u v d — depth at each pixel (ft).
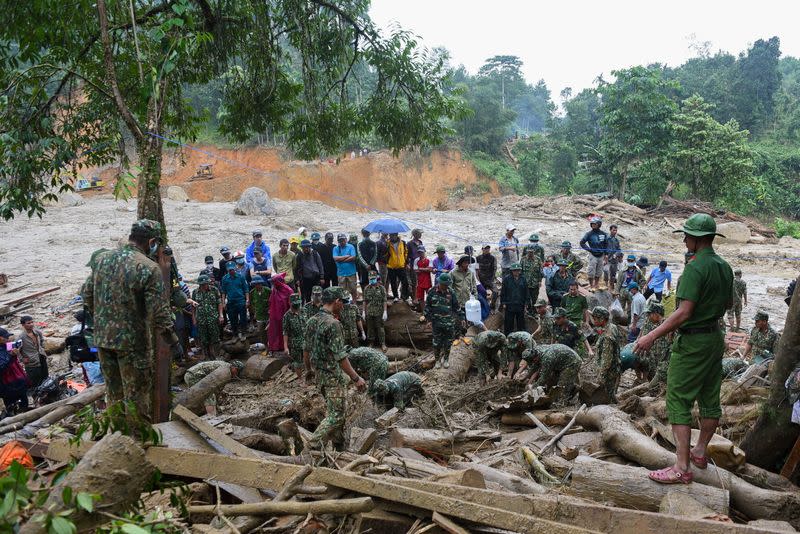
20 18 27.91
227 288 38.24
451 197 199.62
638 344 14.21
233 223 101.81
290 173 177.27
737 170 136.77
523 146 230.27
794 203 177.58
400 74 41.45
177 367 32.78
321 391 21.40
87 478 9.64
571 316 38.40
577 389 27.43
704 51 270.26
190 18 25.08
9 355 32.89
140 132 23.66
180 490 13.50
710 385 14.39
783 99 242.37
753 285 69.72
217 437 16.43
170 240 87.45
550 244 90.43
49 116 30.22
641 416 22.09
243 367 33.99
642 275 47.50
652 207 124.67
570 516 11.95
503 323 42.04
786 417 15.84
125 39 29.84
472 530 11.89
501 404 25.25
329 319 20.76
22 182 29.04
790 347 15.81
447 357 34.42
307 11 38.55
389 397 27.86
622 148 142.20
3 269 72.23
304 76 40.11
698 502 13.24
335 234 96.94
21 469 8.32
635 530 11.57
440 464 19.92
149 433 13.76
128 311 15.47
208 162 182.09
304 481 13.42
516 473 18.48
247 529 12.61
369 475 14.15
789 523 13.73
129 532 8.45
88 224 99.60
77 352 29.68
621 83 144.87
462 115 43.65
